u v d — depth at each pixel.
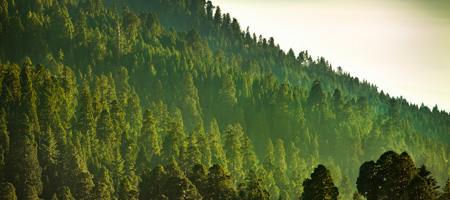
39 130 137.38
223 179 117.94
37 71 164.25
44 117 141.88
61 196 119.00
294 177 166.88
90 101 157.38
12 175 123.56
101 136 155.62
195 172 120.38
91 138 152.88
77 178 127.69
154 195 119.25
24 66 152.25
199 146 156.50
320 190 91.81
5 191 114.19
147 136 162.25
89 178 124.38
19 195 122.44
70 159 130.00
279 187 159.38
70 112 160.25
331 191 92.19
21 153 125.12
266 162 170.62
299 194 157.38
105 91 194.62
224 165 157.50
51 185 129.12
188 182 112.44
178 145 155.25
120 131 161.88
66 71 196.62
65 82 179.00
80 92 194.12
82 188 122.75
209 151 155.25
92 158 138.88
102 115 156.88
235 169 162.38
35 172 125.31
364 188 87.44
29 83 148.12
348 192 174.12
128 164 143.00
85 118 155.25
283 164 189.50
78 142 137.88
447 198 82.25
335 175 185.38
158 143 168.50
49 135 135.75
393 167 82.62
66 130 150.75
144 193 120.12
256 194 112.62
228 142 167.62
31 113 137.75
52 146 134.00
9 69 153.38
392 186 82.38
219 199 116.75
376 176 86.50
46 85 157.50
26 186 122.25
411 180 81.00
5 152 125.38
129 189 119.31
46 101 143.12
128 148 148.25
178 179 112.50
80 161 131.62
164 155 151.62
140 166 144.50
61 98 160.00
